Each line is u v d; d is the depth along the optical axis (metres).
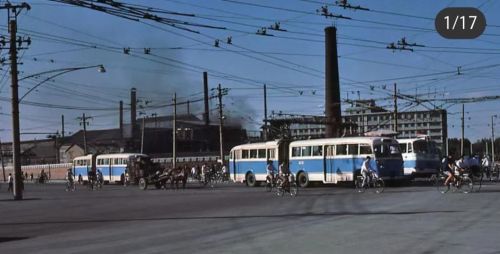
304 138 40.34
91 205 26.61
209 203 24.94
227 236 13.16
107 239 13.35
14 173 35.06
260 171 41.88
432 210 17.78
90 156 67.00
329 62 66.06
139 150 111.38
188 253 10.77
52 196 37.44
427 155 39.44
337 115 64.94
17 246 12.66
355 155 35.09
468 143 116.38
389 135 41.03
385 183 35.19
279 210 20.00
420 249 10.45
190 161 81.56
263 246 11.36
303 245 11.34
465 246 10.69
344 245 11.18
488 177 44.28
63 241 13.27
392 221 15.13
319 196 27.48
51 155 138.75
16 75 35.75
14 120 35.38
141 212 21.25
